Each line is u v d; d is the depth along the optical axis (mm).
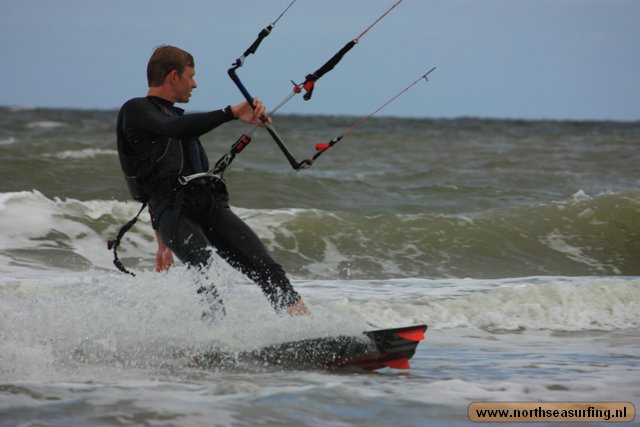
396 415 12906
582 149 105438
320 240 38969
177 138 15969
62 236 35844
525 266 38375
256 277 16938
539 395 14609
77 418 12141
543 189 64000
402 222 41750
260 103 16219
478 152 100625
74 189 51250
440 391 14562
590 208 45750
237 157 81500
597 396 14641
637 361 18500
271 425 12117
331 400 13570
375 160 88188
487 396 14367
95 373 15586
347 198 54000
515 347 20391
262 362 16703
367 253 38188
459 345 20562
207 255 16312
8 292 24000
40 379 14938
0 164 55094
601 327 23641
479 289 28781
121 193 51062
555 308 25094
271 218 40688
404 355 16531
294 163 16953
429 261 37781
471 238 40875
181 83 16828
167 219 16516
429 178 69000
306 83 16859
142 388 14195
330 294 26984
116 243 17594
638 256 41062
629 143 119750
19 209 37469
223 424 12070
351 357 16625
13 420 11938
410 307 24469
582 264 39250
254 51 16484
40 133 114500
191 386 14453
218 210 16812
